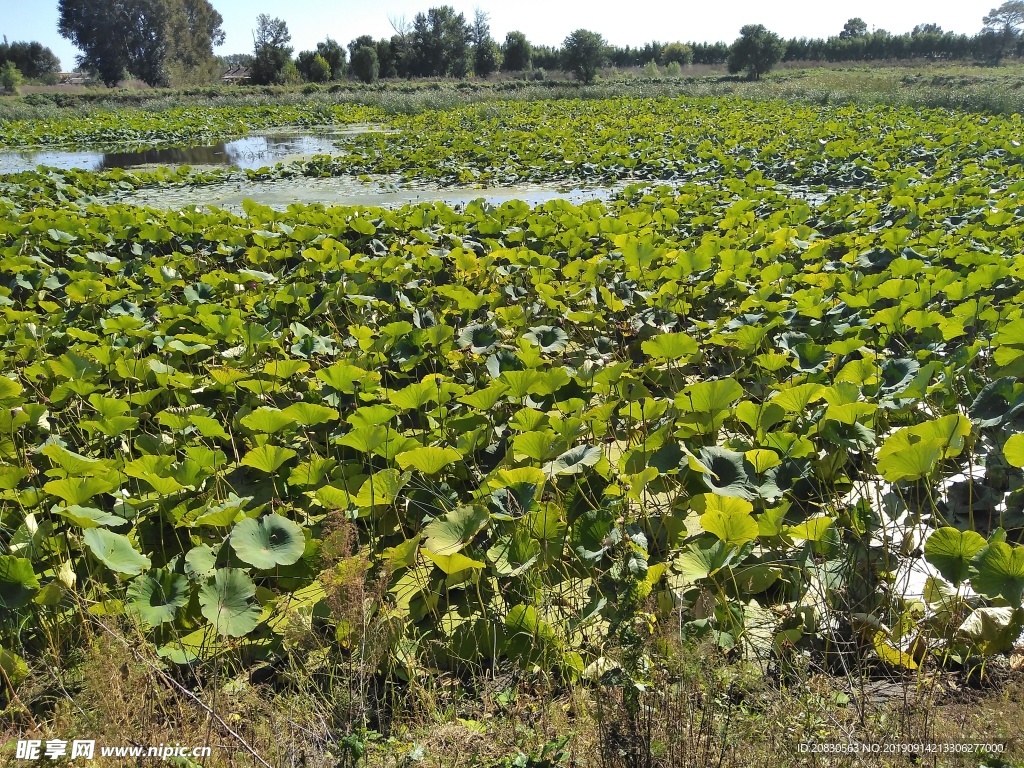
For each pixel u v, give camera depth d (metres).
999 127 16.95
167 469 3.54
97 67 56.34
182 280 6.98
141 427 4.68
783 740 2.12
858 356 4.86
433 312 6.19
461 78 49.78
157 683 2.51
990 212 7.91
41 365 5.02
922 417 4.13
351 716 2.40
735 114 23.69
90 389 4.53
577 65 42.56
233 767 2.18
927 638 2.68
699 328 5.75
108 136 25.02
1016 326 4.13
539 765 2.14
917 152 14.02
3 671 2.59
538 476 3.19
